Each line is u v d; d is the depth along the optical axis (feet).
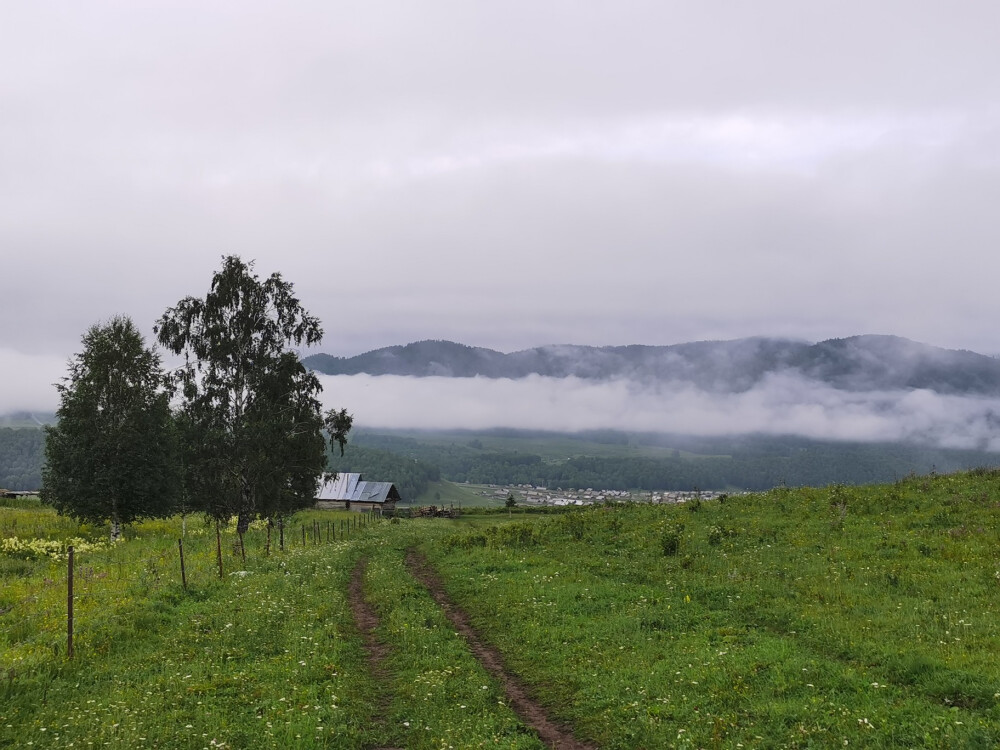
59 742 43.78
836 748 37.68
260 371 198.08
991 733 36.73
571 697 50.75
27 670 56.44
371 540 171.94
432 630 70.03
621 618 67.92
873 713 40.86
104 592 85.92
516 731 45.44
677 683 49.75
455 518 302.66
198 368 197.36
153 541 170.71
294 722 45.73
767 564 86.07
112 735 43.83
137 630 68.85
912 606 63.41
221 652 61.57
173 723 46.21
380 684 55.93
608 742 43.37
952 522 93.09
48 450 186.80
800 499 123.75
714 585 77.92
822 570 79.92
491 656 62.64
